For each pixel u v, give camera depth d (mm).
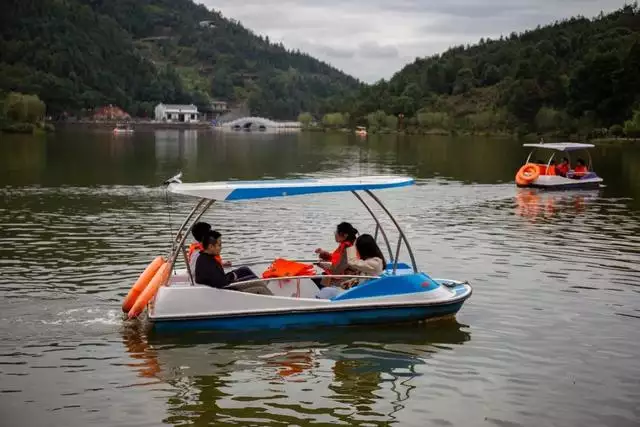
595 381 8891
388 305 10789
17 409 7973
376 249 11484
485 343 10227
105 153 58156
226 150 67375
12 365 9227
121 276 13680
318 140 100125
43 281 13227
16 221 20250
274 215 21734
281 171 41156
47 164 43594
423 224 20422
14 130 101062
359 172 40219
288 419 7797
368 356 9711
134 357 9555
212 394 8438
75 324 10797
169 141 91250
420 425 7691
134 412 7926
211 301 10398
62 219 20719
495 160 51844
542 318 11367
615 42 136500
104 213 21969
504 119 120750
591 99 102312
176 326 10359
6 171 37812
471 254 16156
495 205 24797
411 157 56188
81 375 8945
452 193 28438
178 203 24375
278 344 10117
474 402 8281
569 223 20797
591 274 14273
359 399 8336
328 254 12414
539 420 7828
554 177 30047
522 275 14148
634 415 7957
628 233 19047
